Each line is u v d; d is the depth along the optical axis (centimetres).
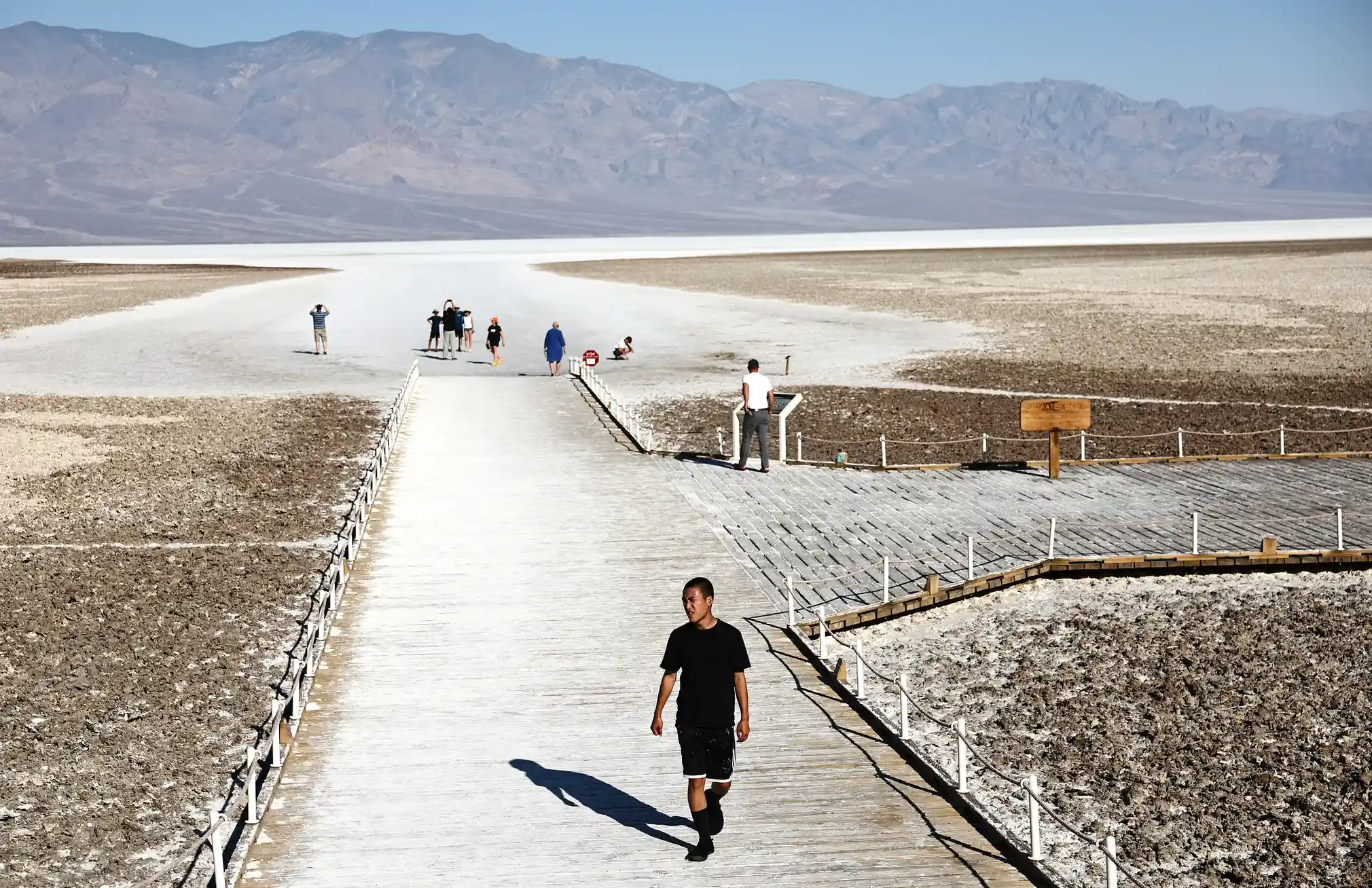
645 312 7825
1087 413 3039
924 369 5222
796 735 1535
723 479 3031
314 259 18062
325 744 1513
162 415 4125
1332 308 7412
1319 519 2609
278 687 1762
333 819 1315
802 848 1245
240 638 1966
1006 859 1225
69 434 3762
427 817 1320
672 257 16925
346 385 4859
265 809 1320
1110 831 1380
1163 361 5356
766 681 1722
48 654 1903
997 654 1950
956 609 2164
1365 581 2267
